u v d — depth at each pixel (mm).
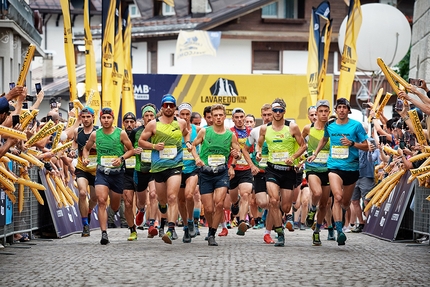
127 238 24531
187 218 22875
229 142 21500
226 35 79812
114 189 22453
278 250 20219
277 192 21344
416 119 20875
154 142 21641
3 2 40781
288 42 81875
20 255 18828
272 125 21469
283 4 82312
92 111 24062
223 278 14828
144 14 85250
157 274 15391
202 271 15828
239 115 25641
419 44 33188
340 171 21094
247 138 23516
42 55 53156
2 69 41531
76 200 26344
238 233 24453
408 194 23203
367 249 20594
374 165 29422
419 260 17953
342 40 37750
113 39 31953
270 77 47281
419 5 33281
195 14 80625
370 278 14938
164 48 82375
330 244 22281
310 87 35625
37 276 15148
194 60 79562
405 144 23953
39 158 21672
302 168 28297
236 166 25703
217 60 80125
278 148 21328
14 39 43594
